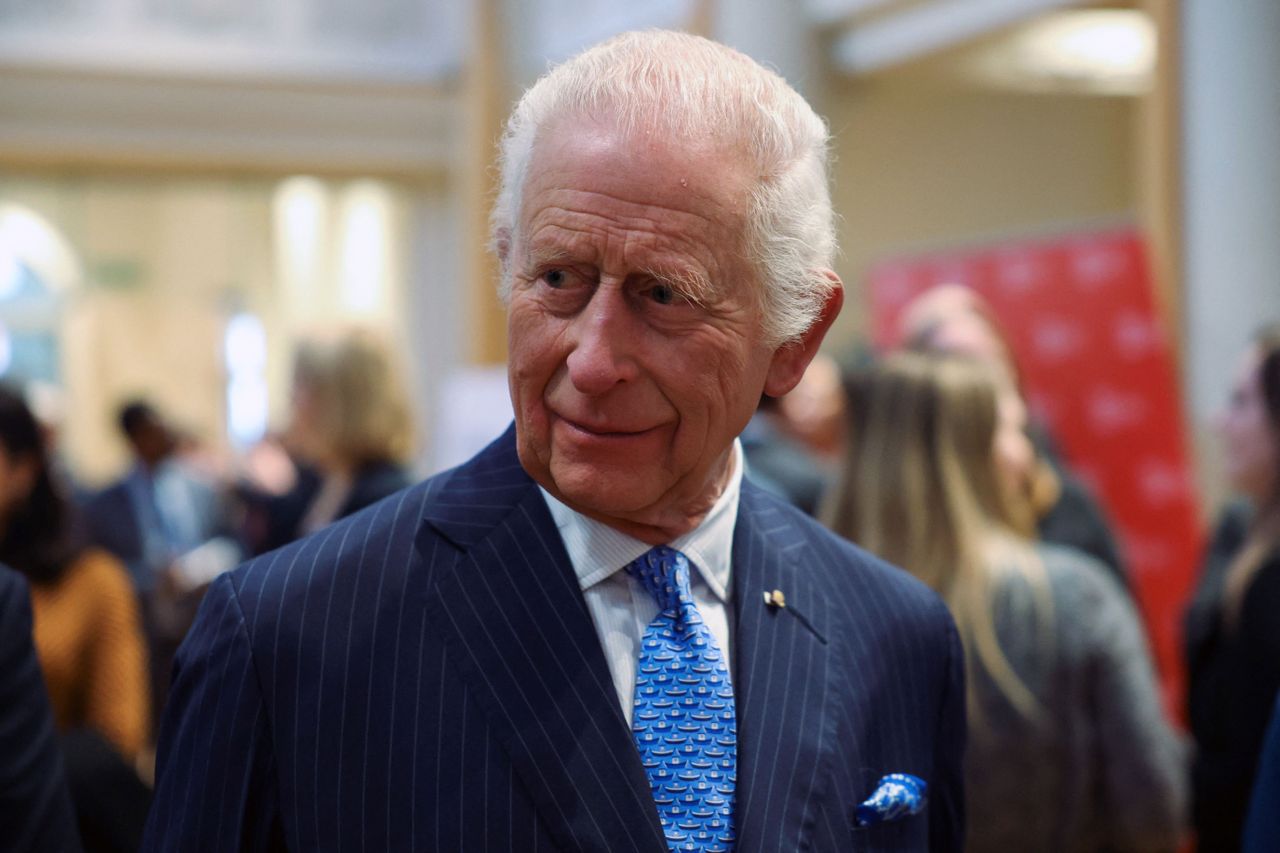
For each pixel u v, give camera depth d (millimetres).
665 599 1328
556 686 1248
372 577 1294
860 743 1394
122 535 7031
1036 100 7938
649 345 1180
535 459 1243
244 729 1234
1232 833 2594
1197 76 4977
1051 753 2340
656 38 1239
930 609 1555
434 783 1217
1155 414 4875
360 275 12641
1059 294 5137
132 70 7809
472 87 8086
